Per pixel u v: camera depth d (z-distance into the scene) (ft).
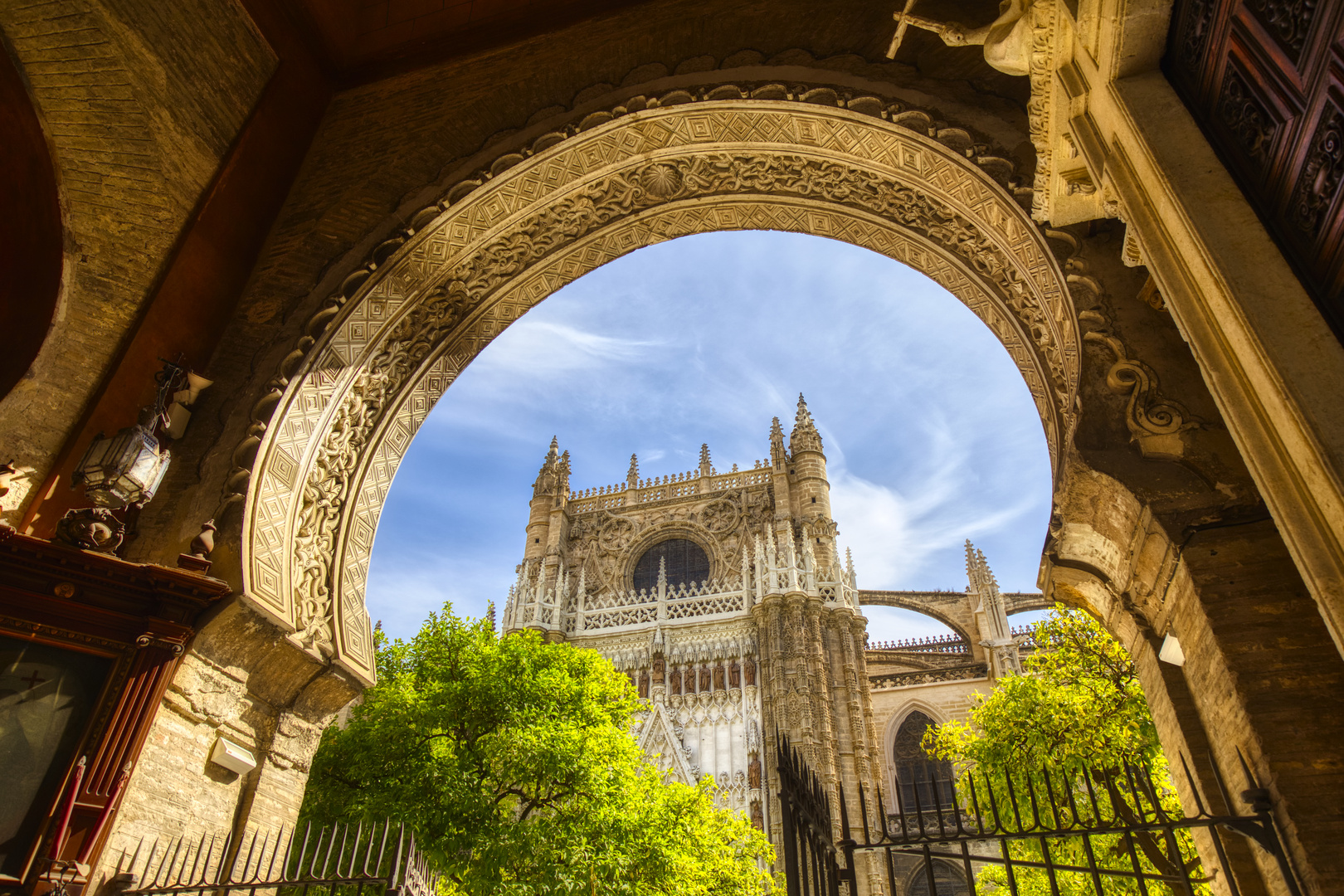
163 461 29.14
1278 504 12.82
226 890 25.30
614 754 64.34
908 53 36.19
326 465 35.17
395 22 47.44
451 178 40.01
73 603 25.86
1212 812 22.74
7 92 32.86
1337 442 11.80
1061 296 29.07
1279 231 13.85
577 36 43.09
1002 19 21.18
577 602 154.40
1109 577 27.43
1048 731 54.95
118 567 26.27
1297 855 17.67
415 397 40.34
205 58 38.27
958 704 145.79
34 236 33.65
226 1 39.47
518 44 44.16
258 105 40.93
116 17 34.32
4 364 31.76
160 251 35.42
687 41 40.52
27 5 31.83
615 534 167.43
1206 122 15.69
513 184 39.96
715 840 75.97
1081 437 25.32
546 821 55.57
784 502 158.40
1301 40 12.42
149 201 35.50
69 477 30.19
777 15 39.58
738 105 37.76
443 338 41.57
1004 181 31.35
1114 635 29.01
